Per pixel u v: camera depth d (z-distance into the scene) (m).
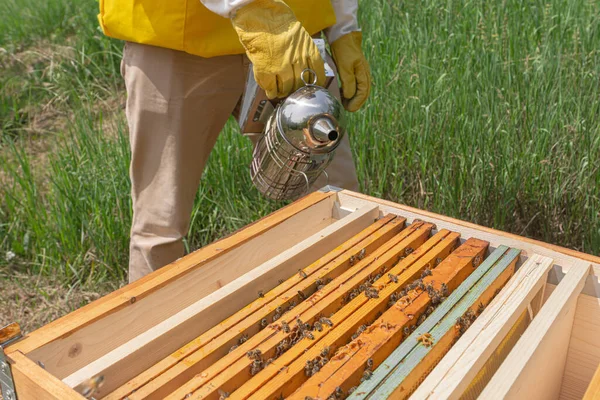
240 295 1.36
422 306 1.29
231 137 3.26
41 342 1.15
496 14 3.78
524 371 1.12
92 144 3.53
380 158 3.09
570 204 2.77
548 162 2.74
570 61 3.28
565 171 2.79
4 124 4.55
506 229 2.87
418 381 1.13
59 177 3.44
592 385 1.10
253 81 1.76
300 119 1.56
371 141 3.16
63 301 2.86
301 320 1.24
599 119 2.86
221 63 2.06
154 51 2.02
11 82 4.97
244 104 1.80
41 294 2.91
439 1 4.05
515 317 1.27
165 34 1.93
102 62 5.08
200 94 2.07
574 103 2.99
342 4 2.20
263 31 1.63
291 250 1.52
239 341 1.23
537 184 2.81
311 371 1.11
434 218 1.68
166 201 2.15
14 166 4.04
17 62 5.18
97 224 3.04
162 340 1.20
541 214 2.82
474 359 1.10
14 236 3.19
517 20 3.72
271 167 1.72
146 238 2.22
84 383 1.06
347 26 2.23
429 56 3.56
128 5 1.94
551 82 3.10
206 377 1.08
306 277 1.42
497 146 2.90
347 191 1.86
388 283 1.37
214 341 1.20
